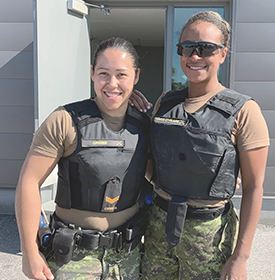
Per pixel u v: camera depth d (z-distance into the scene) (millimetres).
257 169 1298
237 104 1317
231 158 1315
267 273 2660
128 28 6371
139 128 1436
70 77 3363
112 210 1346
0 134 3941
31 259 1226
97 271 1342
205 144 1308
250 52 3635
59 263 1323
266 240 3273
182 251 1424
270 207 3721
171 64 4035
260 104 3693
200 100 1399
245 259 1296
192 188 1366
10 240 3174
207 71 1354
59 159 1341
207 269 1388
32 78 3852
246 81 3676
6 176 3982
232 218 1449
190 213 1381
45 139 1263
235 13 3596
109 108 1316
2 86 3889
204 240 1375
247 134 1282
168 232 1373
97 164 1285
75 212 1350
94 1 3906
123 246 1393
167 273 1514
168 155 1389
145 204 1507
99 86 1292
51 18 3012
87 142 1282
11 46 3830
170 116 1414
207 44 1308
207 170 1317
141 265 1559
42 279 1230
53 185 3004
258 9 3574
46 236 1332
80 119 1293
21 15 3777
